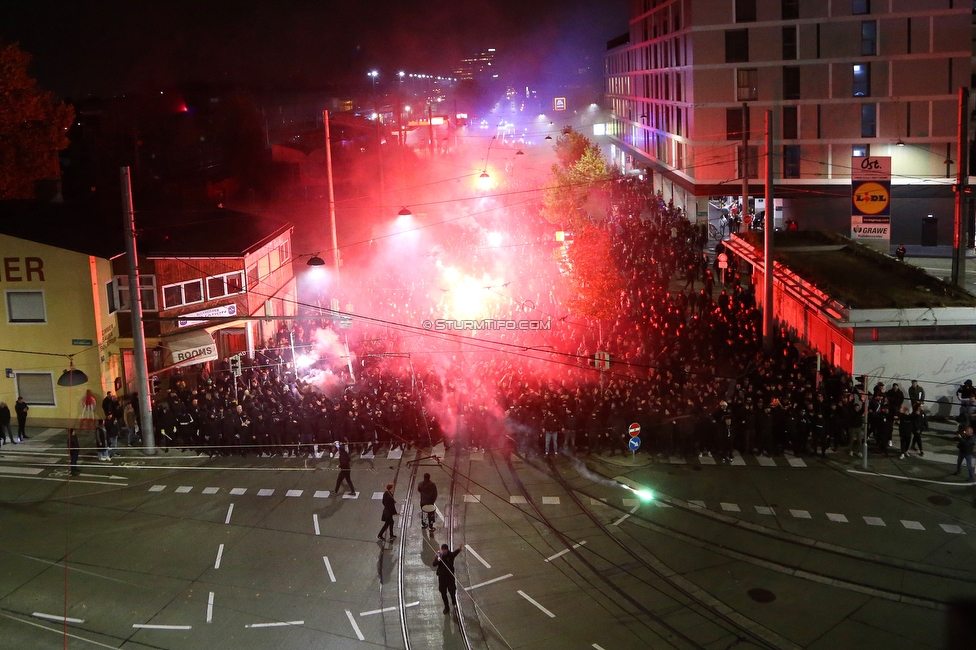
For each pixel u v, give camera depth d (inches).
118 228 1423.5
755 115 2367.1
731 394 1193.4
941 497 971.9
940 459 1084.5
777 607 753.0
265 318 1026.1
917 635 700.7
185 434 1199.6
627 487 1029.8
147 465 1146.0
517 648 702.5
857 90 2299.5
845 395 1152.2
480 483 1055.6
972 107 2225.6
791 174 2377.0
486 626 738.8
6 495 1051.9
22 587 821.2
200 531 943.7
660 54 2923.2
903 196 2285.9
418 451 1170.6
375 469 1113.4
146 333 1341.0
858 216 1674.5
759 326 1493.6
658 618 740.7
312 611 771.4
